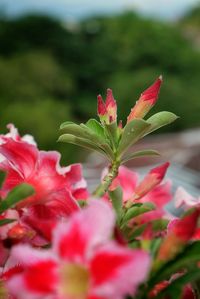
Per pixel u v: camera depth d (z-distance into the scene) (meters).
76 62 19.08
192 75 18.55
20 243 0.42
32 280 0.34
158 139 10.12
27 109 11.87
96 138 0.49
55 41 19.08
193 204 0.48
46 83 16.11
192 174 3.32
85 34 19.86
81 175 0.46
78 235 0.34
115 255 0.33
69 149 6.73
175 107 15.31
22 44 18.41
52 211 0.44
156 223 0.44
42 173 0.45
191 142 9.20
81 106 17.80
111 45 19.58
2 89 14.76
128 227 0.45
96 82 18.72
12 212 0.44
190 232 0.37
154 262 0.37
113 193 0.46
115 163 0.48
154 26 20.11
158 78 0.50
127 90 15.88
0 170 0.40
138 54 19.27
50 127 10.98
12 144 0.45
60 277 0.34
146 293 0.38
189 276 0.38
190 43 20.98
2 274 0.41
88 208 0.35
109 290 0.33
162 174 0.48
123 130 0.48
